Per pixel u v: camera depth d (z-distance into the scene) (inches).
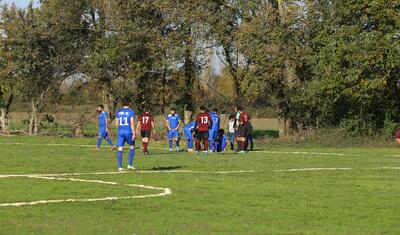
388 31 2901.1
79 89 3703.3
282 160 1974.7
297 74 3282.5
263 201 1096.2
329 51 2972.4
